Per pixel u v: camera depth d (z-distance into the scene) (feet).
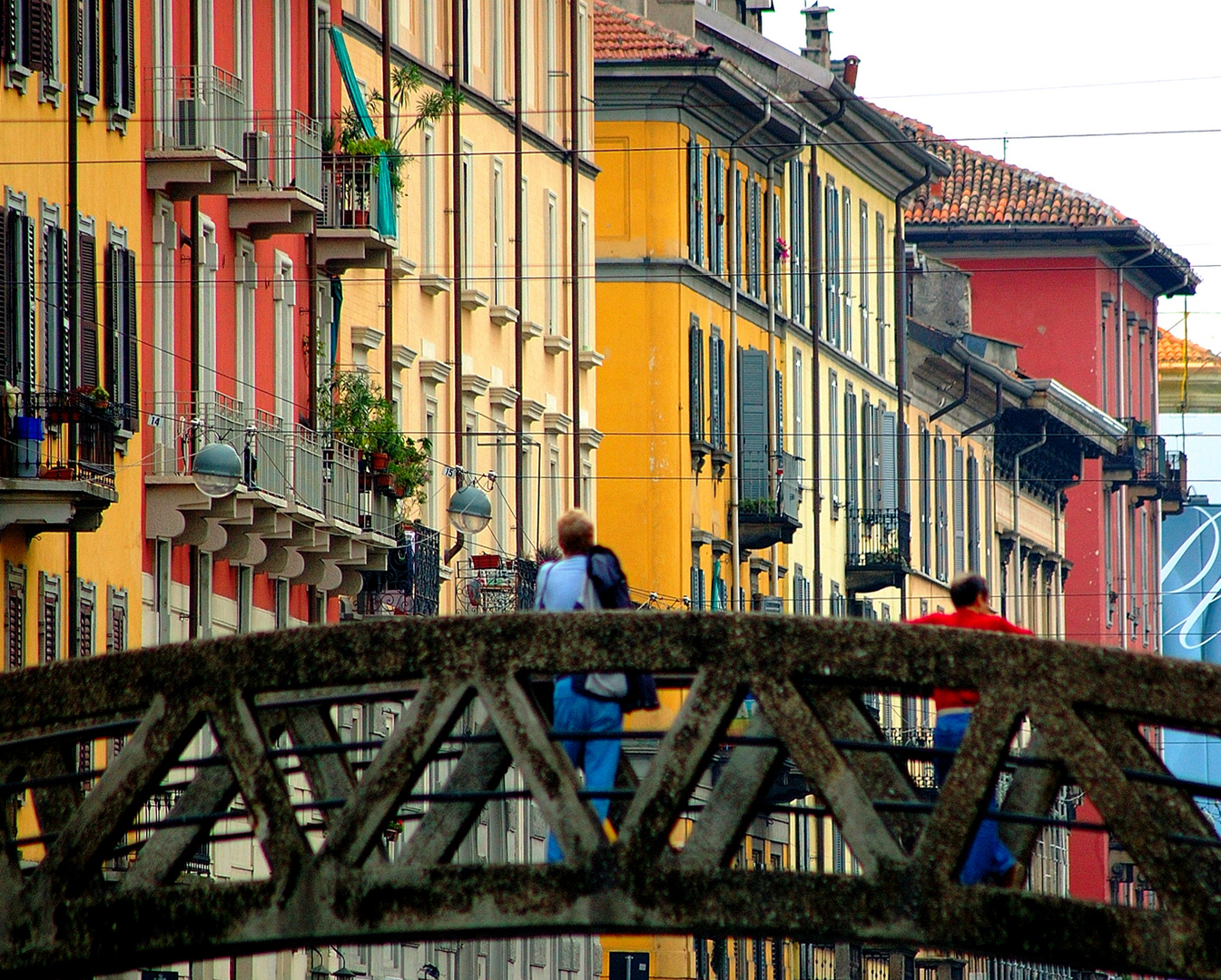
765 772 160.97
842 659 156.35
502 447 516.73
